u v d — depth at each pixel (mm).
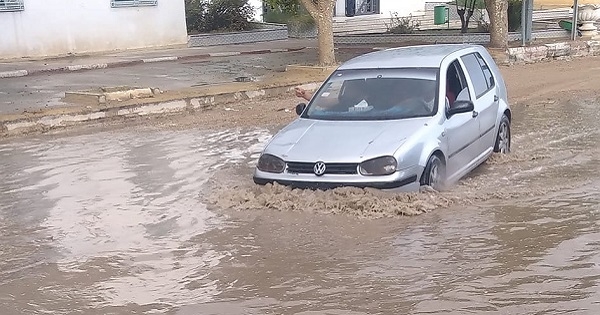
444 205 7059
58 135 12148
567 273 5293
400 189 7031
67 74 20656
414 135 7309
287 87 16422
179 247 6328
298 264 5773
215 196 7738
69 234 6848
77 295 5375
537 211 6824
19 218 7438
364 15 36375
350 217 6781
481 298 4945
